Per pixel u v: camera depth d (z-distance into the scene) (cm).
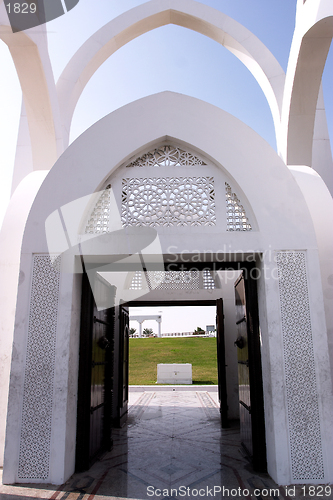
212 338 1897
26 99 427
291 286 296
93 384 318
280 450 269
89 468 299
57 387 277
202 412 559
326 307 320
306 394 277
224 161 318
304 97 423
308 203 344
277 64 495
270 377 281
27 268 296
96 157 319
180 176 327
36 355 282
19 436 270
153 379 1058
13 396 274
